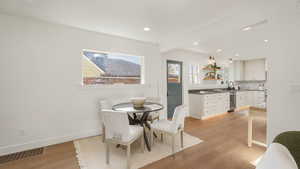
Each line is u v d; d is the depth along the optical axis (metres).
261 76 6.14
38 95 2.45
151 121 2.92
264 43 3.94
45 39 2.50
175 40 3.40
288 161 0.66
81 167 1.90
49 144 2.54
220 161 2.04
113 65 3.49
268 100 1.87
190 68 5.13
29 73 2.38
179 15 2.22
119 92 3.34
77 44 2.81
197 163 1.99
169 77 4.41
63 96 2.68
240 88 6.88
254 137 2.89
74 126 2.80
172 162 2.02
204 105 4.43
